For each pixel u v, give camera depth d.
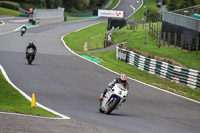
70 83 59.44
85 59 94.75
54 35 157.62
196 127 34.44
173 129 31.12
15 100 41.91
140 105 46.62
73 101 45.16
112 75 72.81
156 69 79.00
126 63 95.19
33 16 195.12
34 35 150.00
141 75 78.94
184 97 57.38
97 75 70.94
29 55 74.88
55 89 53.00
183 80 70.00
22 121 26.75
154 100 51.81
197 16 90.62
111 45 136.12
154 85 66.25
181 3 191.88
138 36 133.75
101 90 56.06
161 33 115.56
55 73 68.31
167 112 43.28
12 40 126.81
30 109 34.47
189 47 91.25
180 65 78.31
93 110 39.84
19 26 179.50
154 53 92.44
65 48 118.56
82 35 168.25
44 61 84.06
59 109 37.78
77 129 25.81
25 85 53.91
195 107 49.88
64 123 27.92
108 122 31.55
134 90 58.62
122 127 29.31
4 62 76.44
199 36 88.31
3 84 51.06
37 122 27.02
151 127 30.98
